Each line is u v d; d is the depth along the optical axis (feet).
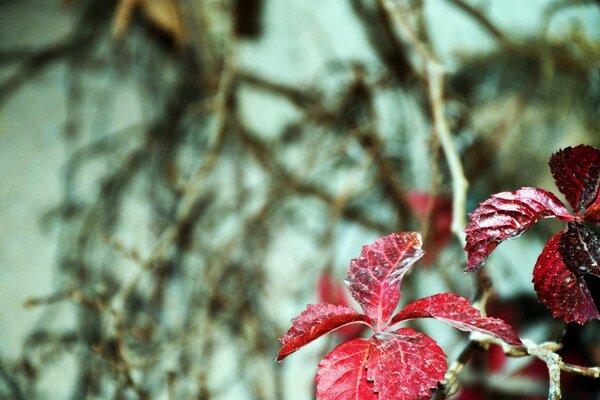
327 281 5.84
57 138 6.57
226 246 6.08
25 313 5.82
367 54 6.66
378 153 6.26
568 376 4.54
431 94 4.67
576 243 2.94
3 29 6.96
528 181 6.12
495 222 2.95
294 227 6.24
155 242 6.16
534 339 5.19
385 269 3.02
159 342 5.62
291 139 6.63
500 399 4.85
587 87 6.29
